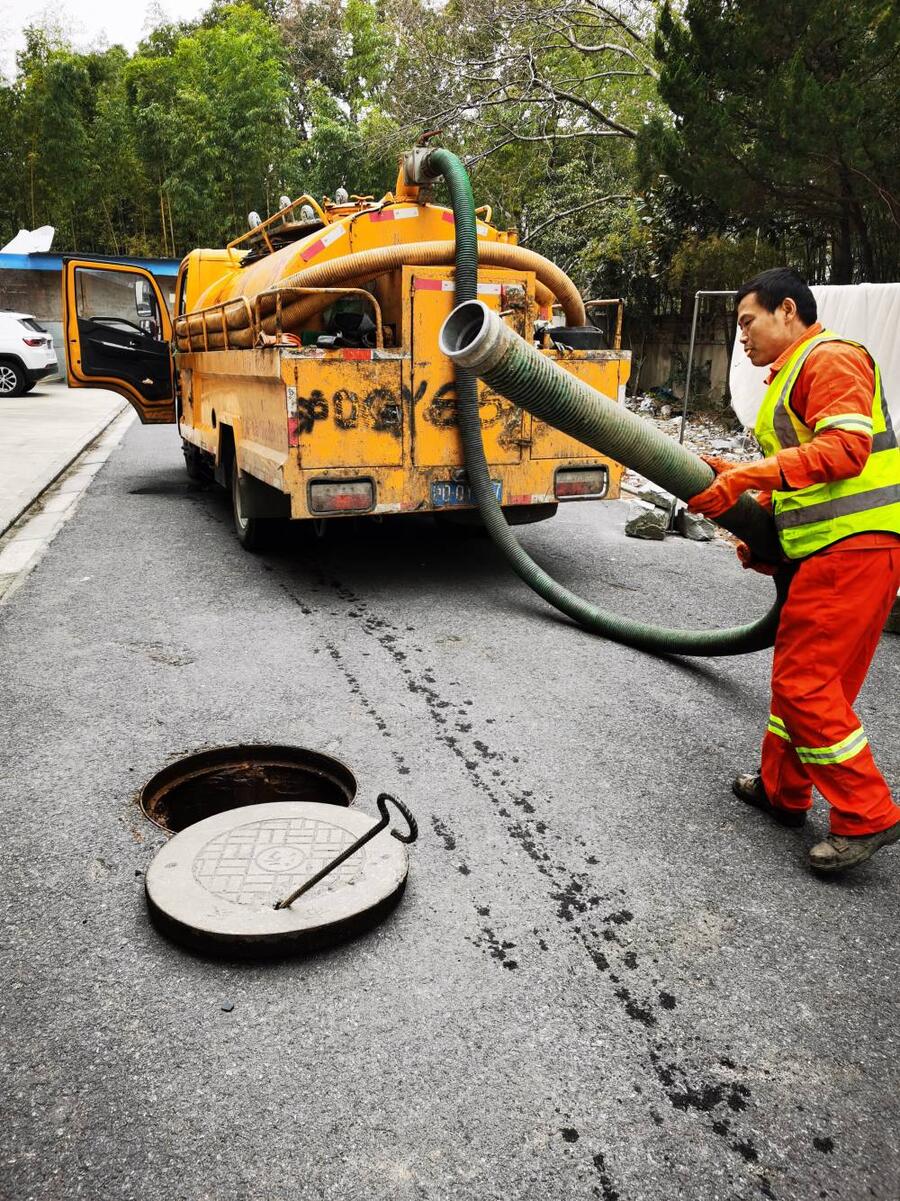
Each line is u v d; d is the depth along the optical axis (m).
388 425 5.01
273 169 27.77
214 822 2.81
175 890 2.42
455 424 5.17
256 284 5.96
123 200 30.03
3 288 23.92
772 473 2.41
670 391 15.69
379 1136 1.76
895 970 2.30
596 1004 2.14
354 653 4.48
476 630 4.88
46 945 2.31
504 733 3.62
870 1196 1.67
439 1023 2.06
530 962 2.28
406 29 18.55
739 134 10.05
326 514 4.97
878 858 2.85
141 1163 1.69
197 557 6.40
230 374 6.11
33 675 4.15
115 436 14.00
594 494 5.68
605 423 2.37
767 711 3.91
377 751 3.42
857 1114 1.86
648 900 2.56
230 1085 1.87
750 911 2.53
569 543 7.09
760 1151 1.76
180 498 8.75
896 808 2.65
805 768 2.85
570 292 5.76
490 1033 2.03
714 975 2.26
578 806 3.07
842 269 11.29
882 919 2.52
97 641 4.62
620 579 5.98
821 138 8.88
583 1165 1.71
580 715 3.81
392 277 5.26
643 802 3.11
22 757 3.34
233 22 29.38
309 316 5.31
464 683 4.13
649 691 4.10
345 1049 1.97
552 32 16.91
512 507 5.98
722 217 13.80
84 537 7.03
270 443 5.24
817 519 2.53
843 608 2.52
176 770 3.27
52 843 2.78
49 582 5.74
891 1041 2.06
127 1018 2.06
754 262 13.39
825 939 2.42
